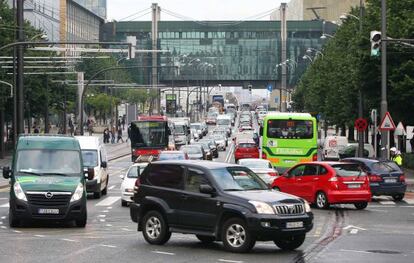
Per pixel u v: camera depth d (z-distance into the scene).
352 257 23.31
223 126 181.38
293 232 23.89
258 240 24.09
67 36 182.75
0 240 27.22
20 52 71.75
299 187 42.69
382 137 58.88
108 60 154.75
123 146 138.75
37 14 154.75
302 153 61.53
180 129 131.25
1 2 99.25
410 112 73.38
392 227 33.16
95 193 48.72
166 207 25.78
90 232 30.27
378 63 71.12
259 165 51.50
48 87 112.81
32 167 32.25
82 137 51.00
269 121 62.00
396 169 48.19
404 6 72.00
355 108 89.50
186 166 25.75
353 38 85.19
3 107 98.69
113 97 159.62
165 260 22.48
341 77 92.31
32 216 30.80
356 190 41.06
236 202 24.05
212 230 24.56
